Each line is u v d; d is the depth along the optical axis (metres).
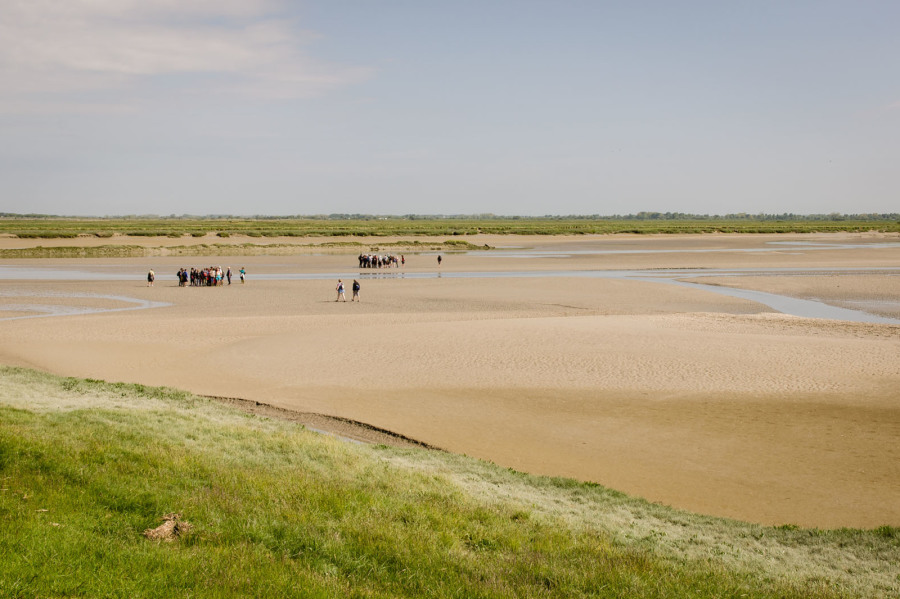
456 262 89.56
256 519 10.70
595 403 23.25
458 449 19.20
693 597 9.32
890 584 10.73
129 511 10.51
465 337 34.47
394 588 8.88
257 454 15.46
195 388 25.23
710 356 29.73
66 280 65.38
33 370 25.62
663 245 130.12
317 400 23.75
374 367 28.36
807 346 31.78
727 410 22.28
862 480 16.73
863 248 117.62
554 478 16.52
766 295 54.44
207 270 62.06
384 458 16.86
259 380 26.45
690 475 17.25
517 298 52.47
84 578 7.92
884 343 32.62
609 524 13.15
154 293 55.62
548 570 9.92
